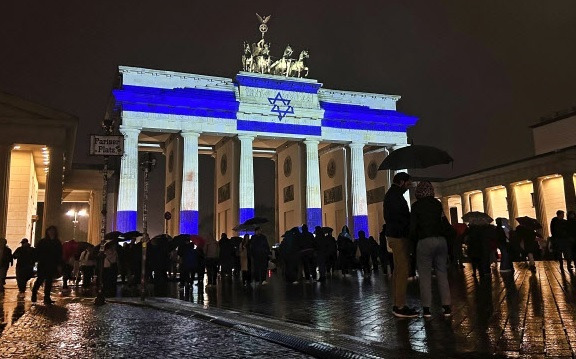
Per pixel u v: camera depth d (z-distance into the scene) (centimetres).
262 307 1543
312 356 821
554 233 2519
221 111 6353
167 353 859
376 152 7625
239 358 812
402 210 1170
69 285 3341
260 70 7038
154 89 6116
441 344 834
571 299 1373
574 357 725
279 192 7694
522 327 971
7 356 852
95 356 845
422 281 1133
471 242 2358
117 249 2923
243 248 2778
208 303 1741
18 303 1919
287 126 6656
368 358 738
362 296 1741
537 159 7088
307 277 2834
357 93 7369
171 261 3622
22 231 4500
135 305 1744
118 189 6028
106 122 2022
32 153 4612
